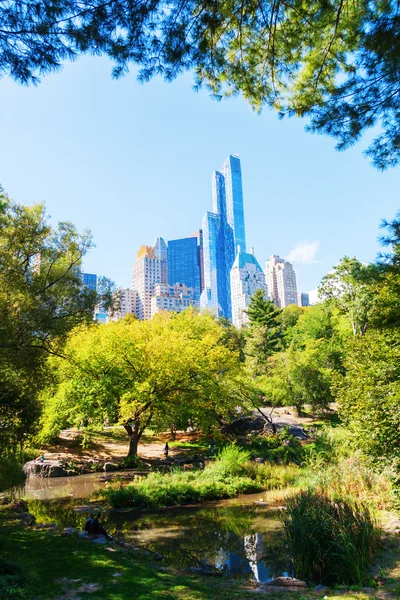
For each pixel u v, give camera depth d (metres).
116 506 16.50
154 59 6.51
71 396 27.45
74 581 7.22
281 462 24.20
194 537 12.39
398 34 5.66
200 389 29.14
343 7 6.53
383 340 12.17
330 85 7.75
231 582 7.88
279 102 8.25
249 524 13.74
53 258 15.93
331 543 8.59
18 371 14.35
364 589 7.30
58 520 14.20
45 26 5.50
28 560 8.41
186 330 40.59
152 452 31.91
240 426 37.44
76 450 30.08
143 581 7.39
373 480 14.30
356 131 6.79
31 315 12.84
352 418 13.66
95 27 5.73
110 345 27.95
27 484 21.80
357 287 34.47
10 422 15.46
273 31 7.18
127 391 27.20
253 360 48.88
